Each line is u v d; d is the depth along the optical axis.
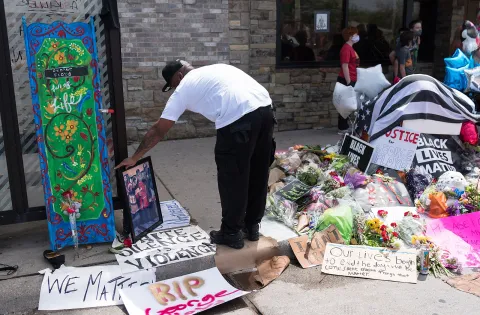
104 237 3.47
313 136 7.18
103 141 3.32
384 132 4.52
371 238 3.65
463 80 5.21
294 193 4.12
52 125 3.21
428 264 3.34
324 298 3.06
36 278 3.08
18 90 3.34
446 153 4.56
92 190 3.37
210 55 6.82
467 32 5.51
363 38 8.02
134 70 6.50
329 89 7.72
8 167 3.33
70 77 3.18
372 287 3.19
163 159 5.95
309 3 7.42
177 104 3.22
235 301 3.06
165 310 2.90
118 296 3.04
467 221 3.81
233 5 6.79
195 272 3.30
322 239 3.62
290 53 7.51
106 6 3.27
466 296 3.07
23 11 3.22
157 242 3.51
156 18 6.43
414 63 7.59
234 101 3.13
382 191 4.13
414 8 8.67
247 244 3.56
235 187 3.27
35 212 3.45
